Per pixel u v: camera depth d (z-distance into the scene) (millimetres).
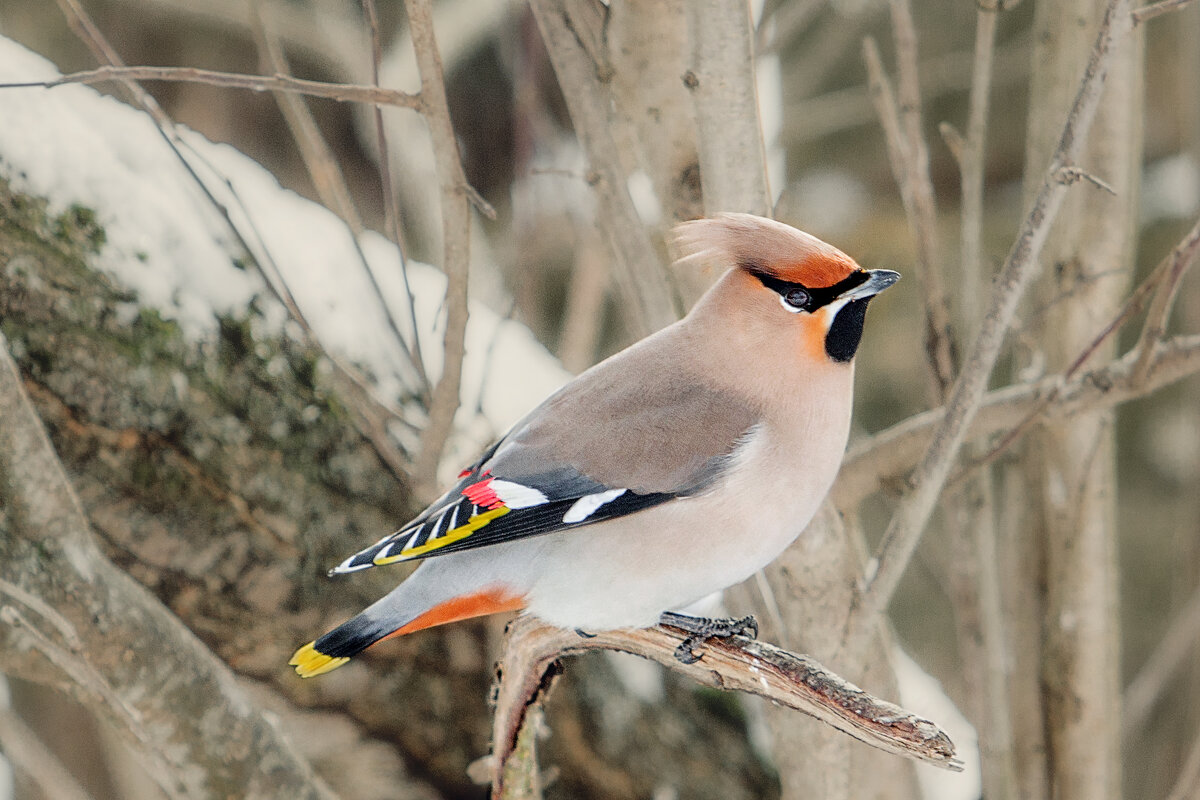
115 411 7219
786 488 6391
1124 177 7363
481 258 12617
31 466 5652
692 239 6508
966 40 15438
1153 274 6707
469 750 8523
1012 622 7594
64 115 7582
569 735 8898
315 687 8062
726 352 6543
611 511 6355
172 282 7535
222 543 7523
